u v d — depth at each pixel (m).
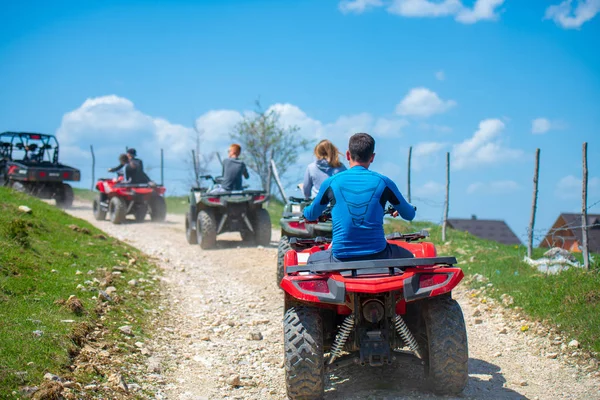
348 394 4.61
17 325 5.09
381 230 4.53
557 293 6.76
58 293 6.41
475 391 4.68
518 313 6.72
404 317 4.86
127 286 7.64
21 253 7.57
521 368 5.29
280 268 8.25
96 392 4.32
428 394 4.54
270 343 6.08
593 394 4.62
